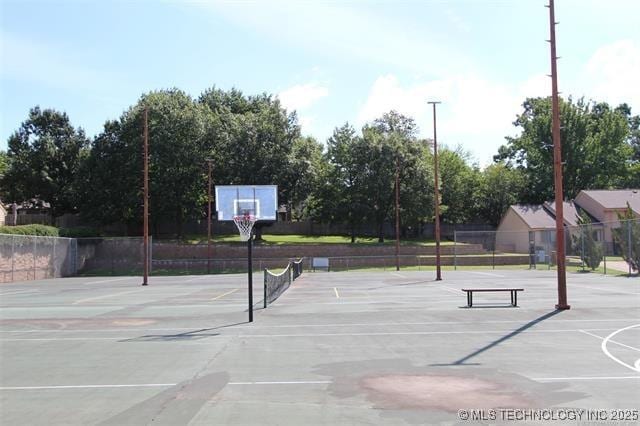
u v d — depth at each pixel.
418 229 79.62
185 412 7.64
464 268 54.59
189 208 65.12
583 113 76.44
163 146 61.41
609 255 58.50
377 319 17.42
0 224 62.28
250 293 17.55
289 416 7.36
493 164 88.25
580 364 10.43
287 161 61.81
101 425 7.14
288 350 12.38
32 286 38.62
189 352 12.36
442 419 7.15
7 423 7.32
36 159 68.44
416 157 66.56
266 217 29.50
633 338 13.29
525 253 64.56
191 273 54.66
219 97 79.19
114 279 46.78
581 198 69.75
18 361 11.62
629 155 80.00
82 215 64.56
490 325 15.78
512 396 8.23
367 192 64.81
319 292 28.56
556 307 19.23
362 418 7.23
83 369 10.73
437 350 12.11
